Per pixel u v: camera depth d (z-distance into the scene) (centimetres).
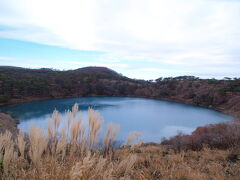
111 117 5291
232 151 621
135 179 310
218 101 7819
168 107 7556
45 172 170
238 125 917
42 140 180
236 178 372
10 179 165
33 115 4900
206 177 379
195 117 5612
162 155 680
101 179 155
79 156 202
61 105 6706
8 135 183
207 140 820
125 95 11562
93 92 10938
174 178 355
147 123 4744
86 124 209
